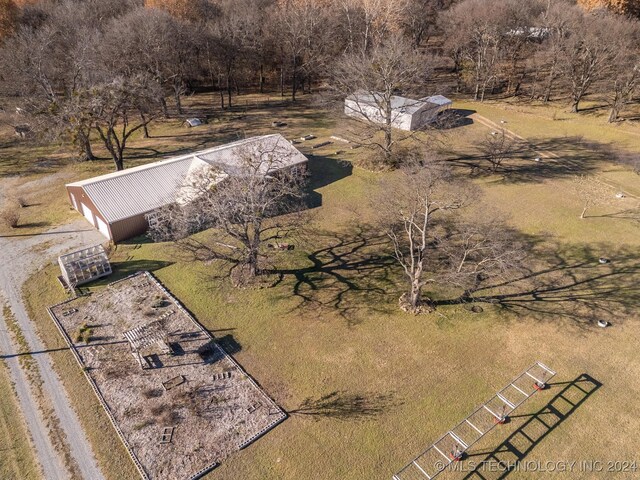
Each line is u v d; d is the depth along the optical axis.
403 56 51.12
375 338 30.02
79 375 27.47
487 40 74.38
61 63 63.75
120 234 39.12
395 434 24.08
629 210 44.47
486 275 35.59
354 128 62.53
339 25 80.62
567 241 39.75
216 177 35.81
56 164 53.88
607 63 66.38
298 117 70.31
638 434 24.09
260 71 81.25
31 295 33.78
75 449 23.44
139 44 61.41
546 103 74.06
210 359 28.53
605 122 65.31
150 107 59.47
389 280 35.19
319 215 43.94
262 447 23.52
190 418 24.95
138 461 22.83
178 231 37.47
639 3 80.12
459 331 30.56
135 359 28.53
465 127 66.19
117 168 50.09
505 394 26.19
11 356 28.75
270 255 37.94
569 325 30.94
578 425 24.55
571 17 70.94
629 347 29.31
